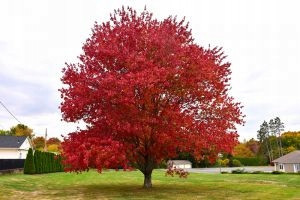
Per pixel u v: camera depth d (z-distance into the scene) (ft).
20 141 212.02
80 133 66.74
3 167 128.77
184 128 63.77
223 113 67.51
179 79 64.28
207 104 67.62
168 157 71.15
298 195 61.82
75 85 66.08
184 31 71.20
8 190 74.38
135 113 61.77
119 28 68.90
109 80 60.59
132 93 59.57
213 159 69.36
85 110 66.85
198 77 64.03
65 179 111.14
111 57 66.13
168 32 67.62
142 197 61.72
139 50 67.05
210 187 79.66
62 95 68.28
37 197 63.82
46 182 98.78
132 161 71.77
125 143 65.31
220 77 68.33
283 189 72.54
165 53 65.41
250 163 325.01
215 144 65.26
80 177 121.19
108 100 62.64
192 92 66.18
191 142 63.77
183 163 258.16
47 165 151.84
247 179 108.06
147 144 69.31
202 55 66.69
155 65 64.13
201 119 67.82
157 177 119.24
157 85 63.16
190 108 67.82
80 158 61.46
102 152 58.44
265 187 77.82
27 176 122.11
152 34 65.92
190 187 79.71
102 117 64.34
